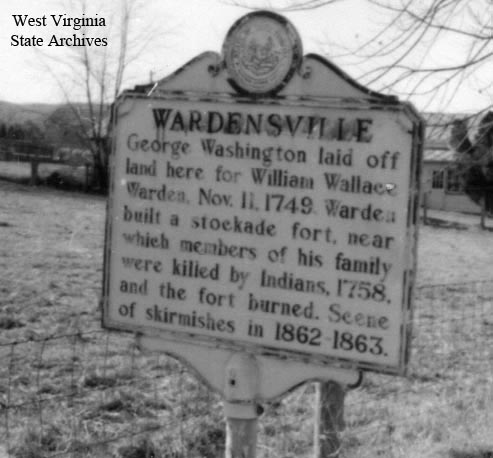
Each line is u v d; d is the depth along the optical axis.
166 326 3.92
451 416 6.18
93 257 15.05
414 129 3.42
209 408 6.34
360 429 5.93
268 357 3.74
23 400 6.52
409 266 3.45
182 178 3.86
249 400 3.79
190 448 5.66
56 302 10.84
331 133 3.55
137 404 6.50
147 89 3.93
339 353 3.57
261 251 3.71
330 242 3.57
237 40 3.70
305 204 3.62
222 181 3.78
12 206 22.05
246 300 3.74
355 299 3.54
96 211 22.78
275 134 3.66
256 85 3.68
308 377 3.69
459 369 7.97
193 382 7.00
